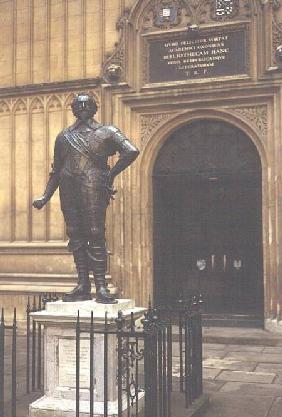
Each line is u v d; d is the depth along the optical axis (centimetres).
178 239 1215
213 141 1155
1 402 510
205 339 1043
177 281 1208
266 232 1088
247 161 1133
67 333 575
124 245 1156
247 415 615
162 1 1157
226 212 1191
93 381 549
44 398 579
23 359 907
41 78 1222
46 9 1224
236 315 1159
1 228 1237
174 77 1148
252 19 1095
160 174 1182
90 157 600
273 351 964
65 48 1207
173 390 688
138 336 521
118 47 1165
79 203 602
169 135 1173
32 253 1205
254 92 1093
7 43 1248
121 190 1155
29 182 1216
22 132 1230
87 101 613
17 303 1188
